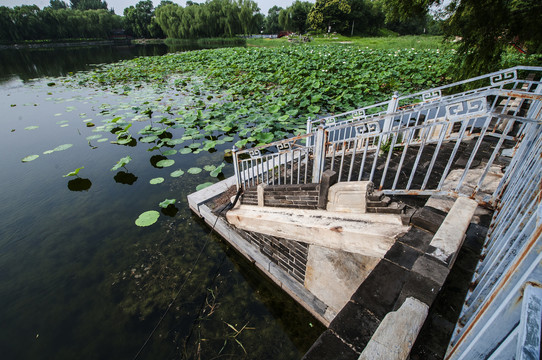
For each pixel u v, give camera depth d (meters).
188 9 57.44
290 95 12.42
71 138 10.02
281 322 3.76
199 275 4.49
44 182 7.21
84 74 23.00
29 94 16.34
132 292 4.21
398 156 4.62
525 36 7.11
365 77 14.62
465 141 4.73
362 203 2.89
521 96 2.24
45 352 3.47
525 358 0.66
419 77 14.59
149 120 11.55
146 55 37.81
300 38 45.72
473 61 8.36
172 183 6.99
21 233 5.43
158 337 3.61
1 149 9.11
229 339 3.57
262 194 4.05
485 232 2.49
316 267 3.35
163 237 5.26
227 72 19.69
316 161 3.41
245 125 10.38
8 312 3.96
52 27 60.16
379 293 2.07
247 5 55.69
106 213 5.97
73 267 4.66
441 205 2.80
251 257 4.52
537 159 1.89
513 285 0.97
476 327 1.12
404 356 1.43
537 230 0.90
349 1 53.22
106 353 3.45
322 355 1.80
